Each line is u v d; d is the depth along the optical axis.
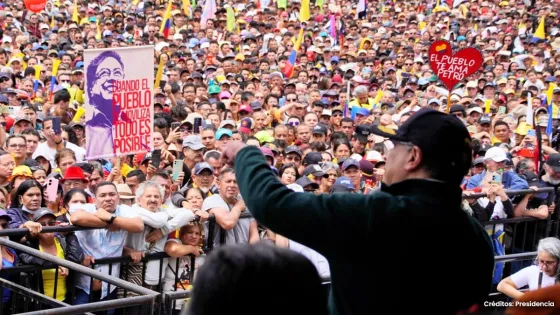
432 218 2.44
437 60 9.34
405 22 28.31
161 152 9.19
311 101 15.30
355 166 8.72
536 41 24.45
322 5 29.33
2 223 6.46
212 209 6.84
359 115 13.60
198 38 23.25
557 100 16.50
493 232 8.28
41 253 5.20
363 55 22.14
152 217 6.37
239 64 18.66
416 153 2.58
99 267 6.30
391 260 2.40
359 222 2.39
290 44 21.67
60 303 5.41
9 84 14.02
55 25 23.22
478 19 28.34
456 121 2.61
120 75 7.25
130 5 27.14
